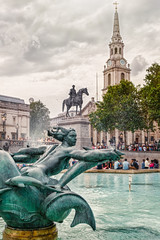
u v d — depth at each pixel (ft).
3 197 10.55
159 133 237.86
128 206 21.72
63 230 13.97
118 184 40.22
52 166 12.05
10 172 10.94
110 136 234.58
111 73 281.74
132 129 140.67
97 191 32.01
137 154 115.44
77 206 11.07
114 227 14.61
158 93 117.70
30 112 232.94
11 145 127.65
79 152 11.92
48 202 10.58
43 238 10.97
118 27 288.71
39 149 13.25
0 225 15.40
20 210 10.57
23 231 10.89
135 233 13.30
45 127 231.91
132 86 152.25
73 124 113.70
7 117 197.67
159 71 131.44
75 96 116.98
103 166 74.18
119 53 283.18
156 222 15.90
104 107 151.53
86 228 14.37
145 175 59.41
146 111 142.92
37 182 10.32
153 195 28.32
